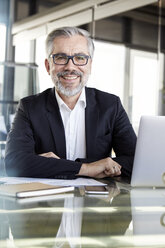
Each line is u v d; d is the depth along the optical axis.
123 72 8.16
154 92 8.36
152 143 1.79
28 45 8.55
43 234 1.02
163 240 0.99
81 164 2.07
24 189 1.58
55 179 2.01
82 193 1.64
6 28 8.49
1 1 8.69
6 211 1.28
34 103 2.43
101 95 2.55
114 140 2.53
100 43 8.00
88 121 2.43
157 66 8.43
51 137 2.37
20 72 5.81
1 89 5.74
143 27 8.27
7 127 4.43
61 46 2.39
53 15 8.36
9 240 0.96
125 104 8.20
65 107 2.43
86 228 1.09
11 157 2.18
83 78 2.41
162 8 8.23
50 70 2.47
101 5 7.75
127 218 1.22
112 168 2.11
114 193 1.67
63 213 1.26
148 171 1.81
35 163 2.07
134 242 0.97
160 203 1.47
